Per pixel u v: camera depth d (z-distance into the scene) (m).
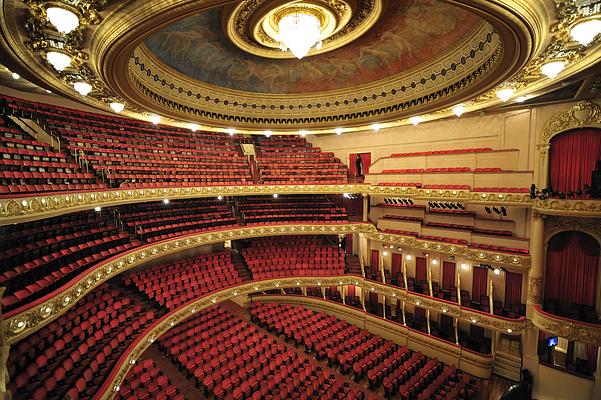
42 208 7.63
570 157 12.03
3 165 9.49
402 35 11.51
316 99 17.06
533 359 13.32
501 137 14.66
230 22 10.34
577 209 10.97
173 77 13.62
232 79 15.47
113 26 5.79
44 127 13.16
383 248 19.66
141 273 15.87
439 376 13.44
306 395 11.45
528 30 5.62
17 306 7.32
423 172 16.56
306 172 21.09
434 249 15.81
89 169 13.50
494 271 14.59
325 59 14.00
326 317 18.16
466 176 14.97
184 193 15.65
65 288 8.08
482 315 14.19
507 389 13.50
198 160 19.62
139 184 14.34
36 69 7.30
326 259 20.30
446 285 17.19
